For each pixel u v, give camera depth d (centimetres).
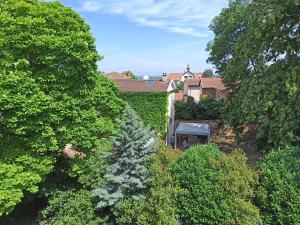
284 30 1548
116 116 1750
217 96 4356
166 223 953
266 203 971
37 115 1043
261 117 1482
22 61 1020
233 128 1894
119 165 1082
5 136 1114
